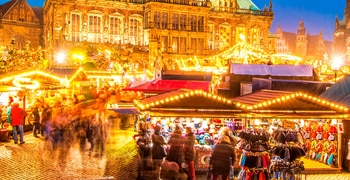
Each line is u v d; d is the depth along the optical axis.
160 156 21.80
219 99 24.41
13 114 35.03
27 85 44.28
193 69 58.41
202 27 114.00
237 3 123.38
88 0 102.44
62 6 99.50
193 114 23.77
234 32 121.62
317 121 30.84
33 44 120.94
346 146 27.27
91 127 33.94
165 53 108.50
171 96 24.33
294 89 34.97
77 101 42.22
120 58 92.88
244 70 42.91
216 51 115.00
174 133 21.48
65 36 99.44
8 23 117.38
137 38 109.56
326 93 31.22
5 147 33.34
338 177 25.73
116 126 38.75
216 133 28.86
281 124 29.28
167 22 109.88
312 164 28.53
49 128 37.84
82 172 24.62
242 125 30.53
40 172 24.61
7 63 79.69
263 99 25.91
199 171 25.56
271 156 25.42
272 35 130.00
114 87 52.53
